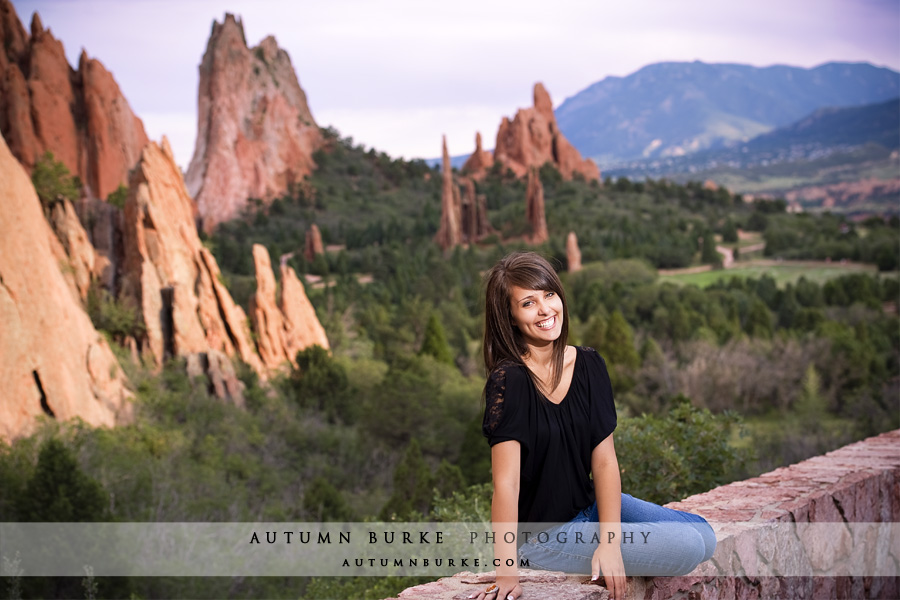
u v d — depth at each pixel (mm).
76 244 41500
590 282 102250
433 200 188375
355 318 78062
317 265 122000
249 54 184250
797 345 49594
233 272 112938
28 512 13680
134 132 85188
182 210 46406
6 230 27422
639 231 152875
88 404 29234
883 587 4230
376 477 29438
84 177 77188
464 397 36500
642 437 6020
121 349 39188
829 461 4492
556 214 168500
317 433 35125
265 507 21938
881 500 4238
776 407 47594
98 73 80625
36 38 78438
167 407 33906
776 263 136875
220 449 29125
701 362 48125
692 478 6012
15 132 70625
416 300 76562
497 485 2357
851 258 132875
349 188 187250
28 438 23094
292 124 186875
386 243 145125
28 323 27328
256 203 162125
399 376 32625
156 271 42938
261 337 48000
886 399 41469
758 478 4098
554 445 2436
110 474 20422
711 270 132250
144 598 12625
